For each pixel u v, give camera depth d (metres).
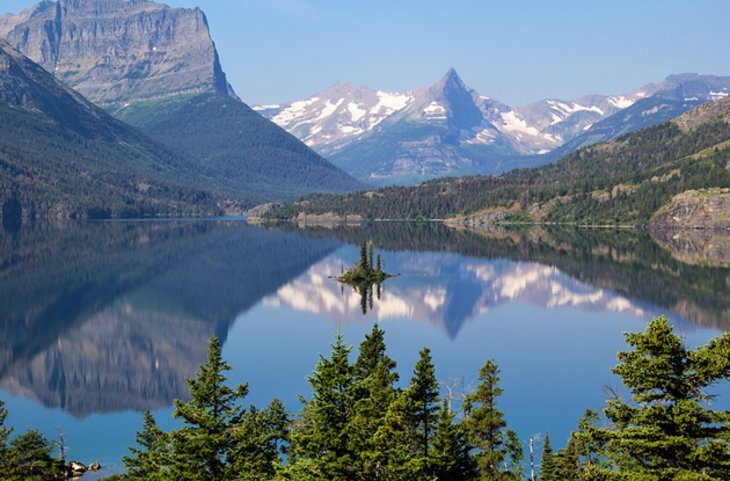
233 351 142.25
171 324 174.00
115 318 181.75
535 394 104.56
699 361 35.53
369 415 44.12
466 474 54.94
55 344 155.38
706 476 34.00
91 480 78.25
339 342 44.34
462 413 71.75
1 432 74.44
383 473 41.50
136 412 110.62
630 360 37.09
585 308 185.25
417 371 53.47
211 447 46.62
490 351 135.50
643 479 35.81
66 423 104.38
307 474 41.84
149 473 52.56
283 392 108.81
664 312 174.75
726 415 35.84
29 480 73.00
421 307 189.38
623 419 38.19
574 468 60.28
